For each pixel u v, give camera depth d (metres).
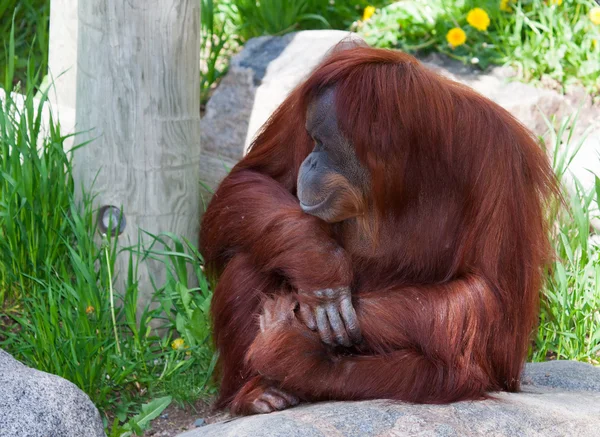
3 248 6.27
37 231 6.24
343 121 4.24
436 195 4.46
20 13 9.84
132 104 6.05
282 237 4.48
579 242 6.71
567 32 9.31
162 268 6.32
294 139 4.91
